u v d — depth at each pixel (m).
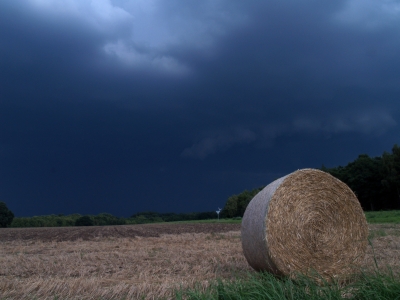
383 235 15.27
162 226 30.45
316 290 5.26
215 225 30.08
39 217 53.97
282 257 7.46
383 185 46.84
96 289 6.31
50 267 9.30
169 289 6.07
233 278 7.11
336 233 7.86
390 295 4.97
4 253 13.07
